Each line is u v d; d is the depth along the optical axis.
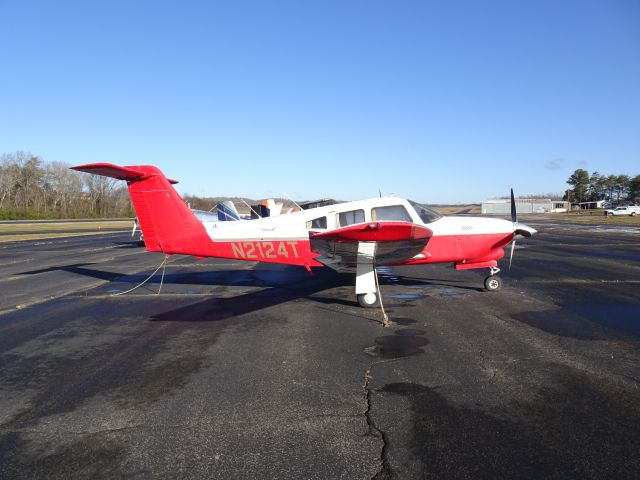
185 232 8.62
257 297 8.27
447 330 5.68
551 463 2.63
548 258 13.62
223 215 19.88
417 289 8.68
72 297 8.57
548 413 3.30
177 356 4.89
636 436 2.94
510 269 11.30
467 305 7.16
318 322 6.28
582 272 10.61
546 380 3.94
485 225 8.32
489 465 2.62
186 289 9.30
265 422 3.25
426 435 3.00
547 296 7.78
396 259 7.99
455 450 2.80
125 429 3.20
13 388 4.04
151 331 5.99
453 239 8.23
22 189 78.31
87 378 4.25
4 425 3.30
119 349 5.20
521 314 6.48
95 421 3.34
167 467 2.69
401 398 3.62
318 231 8.34
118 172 7.88
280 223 8.51
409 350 4.89
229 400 3.66
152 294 8.77
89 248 20.58
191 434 3.10
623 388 3.74
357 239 6.54
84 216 78.75
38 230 38.75
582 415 3.26
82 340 5.60
